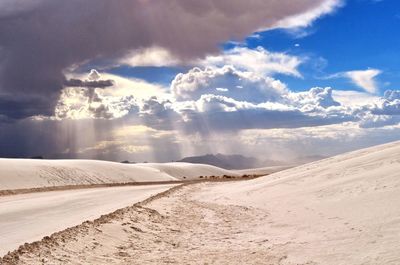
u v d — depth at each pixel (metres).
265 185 33.44
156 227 17.36
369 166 25.66
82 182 77.19
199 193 40.66
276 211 21.59
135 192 43.03
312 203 21.19
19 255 10.05
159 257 11.98
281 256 11.78
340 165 29.75
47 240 11.66
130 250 12.84
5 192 43.72
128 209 19.52
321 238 13.38
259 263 11.16
